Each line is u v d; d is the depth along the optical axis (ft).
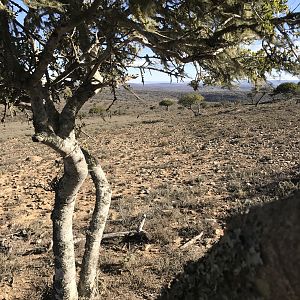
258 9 11.11
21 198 47.91
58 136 15.02
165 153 77.15
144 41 12.83
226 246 6.34
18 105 17.47
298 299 5.29
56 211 17.21
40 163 79.10
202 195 41.57
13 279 24.98
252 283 5.74
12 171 71.87
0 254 28.99
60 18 13.92
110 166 66.95
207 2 11.64
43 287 23.54
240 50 13.94
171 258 26.30
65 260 17.40
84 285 20.26
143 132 132.05
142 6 10.80
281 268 5.42
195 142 91.20
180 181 50.55
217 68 14.30
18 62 14.19
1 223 37.73
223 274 6.28
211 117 160.15
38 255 29.37
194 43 11.83
